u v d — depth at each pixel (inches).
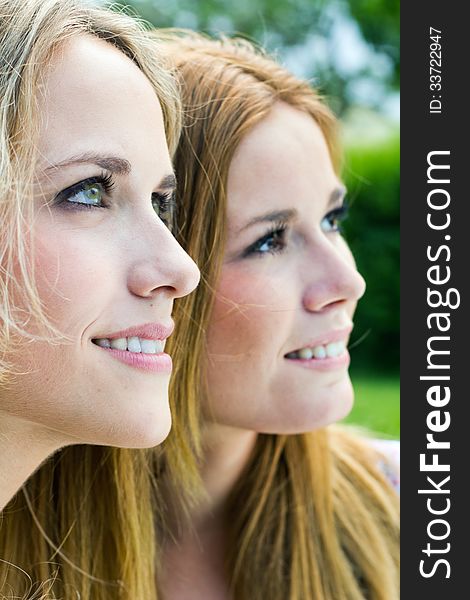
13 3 35.3
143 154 36.1
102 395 35.3
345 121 206.7
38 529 46.1
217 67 49.6
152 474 49.6
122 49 38.4
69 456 47.6
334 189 50.6
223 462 52.6
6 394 34.6
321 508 56.8
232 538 54.4
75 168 34.3
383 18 204.8
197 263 47.0
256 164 47.1
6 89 33.9
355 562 58.3
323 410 48.9
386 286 176.4
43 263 33.6
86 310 34.2
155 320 36.2
